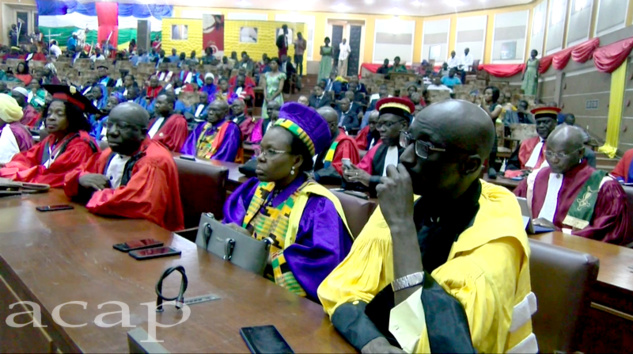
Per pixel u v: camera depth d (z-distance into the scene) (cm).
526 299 107
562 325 146
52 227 207
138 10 2092
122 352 105
